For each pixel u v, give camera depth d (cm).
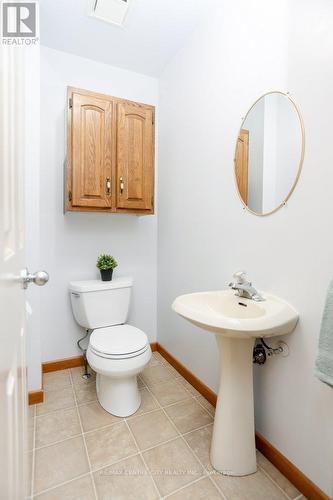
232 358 119
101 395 164
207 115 166
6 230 59
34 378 165
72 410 160
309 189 106
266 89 124
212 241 165
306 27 105
